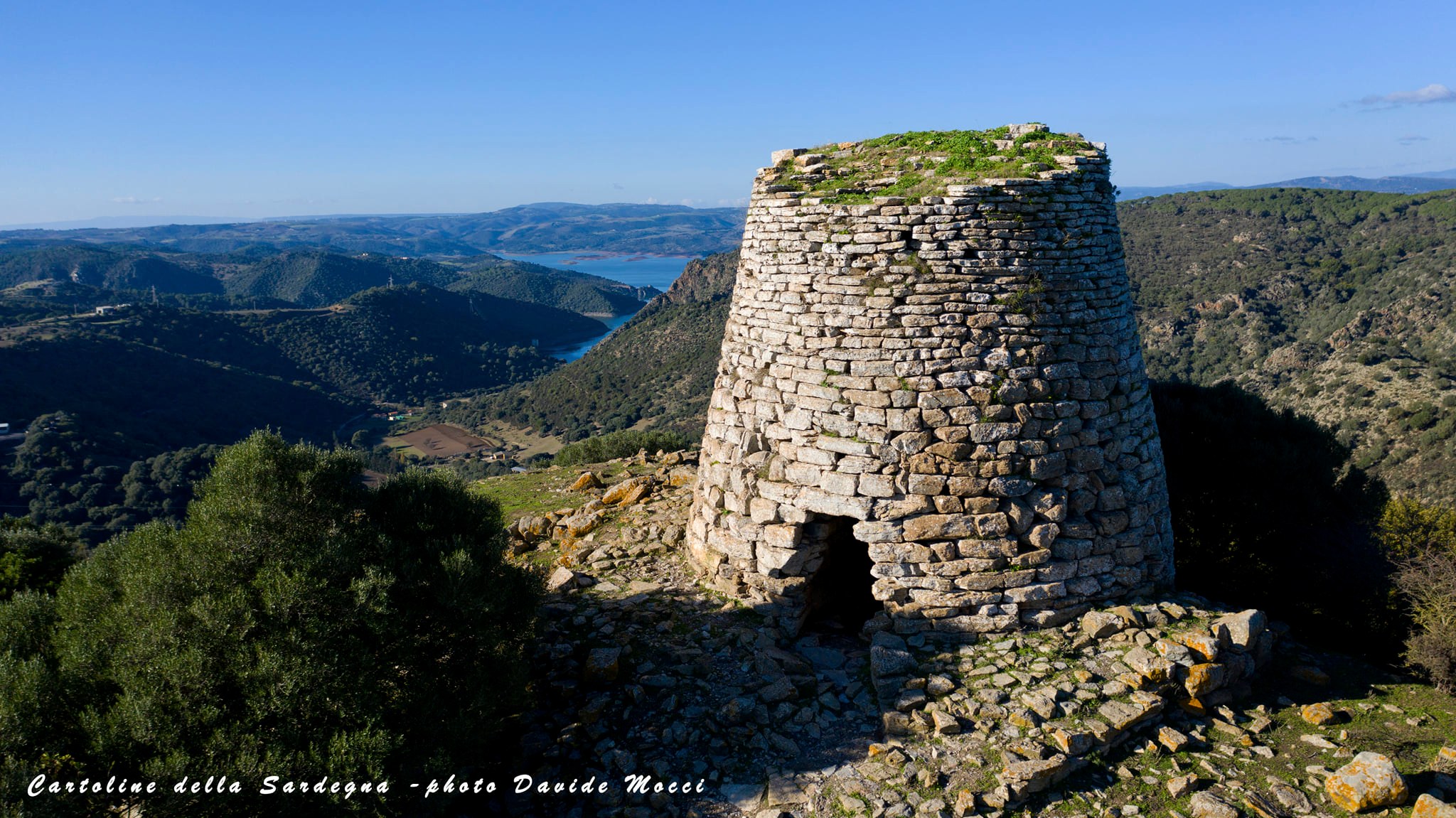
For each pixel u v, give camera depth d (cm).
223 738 609
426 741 679
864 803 691
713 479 1103
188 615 670
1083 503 942
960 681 841
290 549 730
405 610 755
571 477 2097
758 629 975
